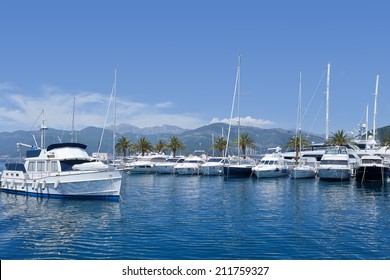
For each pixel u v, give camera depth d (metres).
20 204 32.88
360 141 80.75
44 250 18.39
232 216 27.16
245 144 111.81
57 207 31.30
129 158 105.31
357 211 29.66
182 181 59.91
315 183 54.94
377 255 17.56
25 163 39.03
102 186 34.41
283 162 67.06
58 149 37.50
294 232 22.00
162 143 128.75
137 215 27.59
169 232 21.91
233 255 17.41
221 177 67.25
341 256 17.38
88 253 17.86
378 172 54.69
